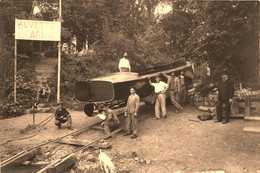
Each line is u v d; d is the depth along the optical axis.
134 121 9.69
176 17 24.84
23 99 15.74
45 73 19.95
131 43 20.31
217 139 8.64
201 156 7.70
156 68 14.05
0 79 17.34
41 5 21.25
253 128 8.84
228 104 9.80
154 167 7.38
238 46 10.34
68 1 21.44
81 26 21.69
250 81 10.84
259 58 10.30
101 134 10.35
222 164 7.09
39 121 12.86
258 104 9.29
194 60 12.81
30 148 8.87
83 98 11.19
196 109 12.36
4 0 18.22
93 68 19.45
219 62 11.45
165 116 11.34
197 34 11.66
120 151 8.68
